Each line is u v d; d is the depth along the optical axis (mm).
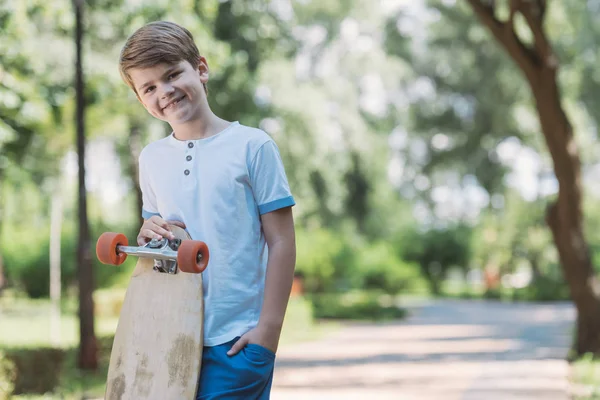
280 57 22812
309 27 32812
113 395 3062
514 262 45062
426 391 10352
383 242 44781
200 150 3109
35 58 11656
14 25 11008
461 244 44344
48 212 43281
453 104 43500
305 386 11008
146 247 3057
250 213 3080
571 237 13570
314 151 24891
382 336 20016
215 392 2951
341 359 14695
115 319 23406
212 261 3039
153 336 3051
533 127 39969
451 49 42406
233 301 3025
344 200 40844
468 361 14000
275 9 21234
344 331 21719
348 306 27172
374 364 13781
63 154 20766
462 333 20672
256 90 21219
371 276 39250
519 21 22125
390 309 27516
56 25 12578
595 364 12688
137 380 3041
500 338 18844
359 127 32375
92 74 12750
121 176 32719
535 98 13242
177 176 3121
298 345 17719
